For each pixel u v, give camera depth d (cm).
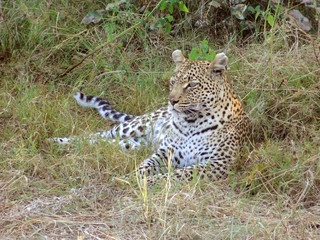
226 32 1364
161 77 1286
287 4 1362
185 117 1017
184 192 890
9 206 866
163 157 1040
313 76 1177
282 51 1263
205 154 1011
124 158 1005
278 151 1023
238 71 1229
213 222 820
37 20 1380
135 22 1305
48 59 1352
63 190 929
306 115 1126
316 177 930
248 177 920
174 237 778
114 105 1264
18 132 1094
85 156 1001
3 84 1284
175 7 1379
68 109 1198
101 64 1320
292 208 844
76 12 1417
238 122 1033
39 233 788
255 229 791
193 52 1123
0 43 1383
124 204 870
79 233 789
